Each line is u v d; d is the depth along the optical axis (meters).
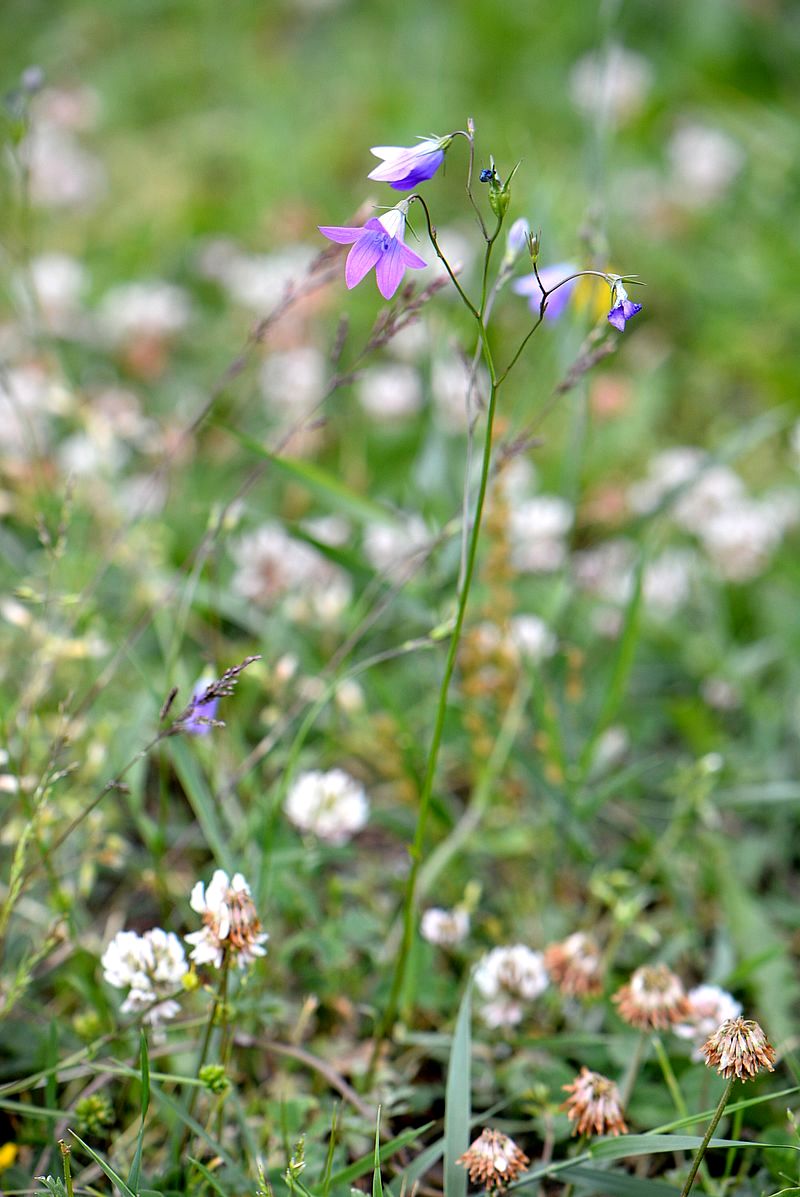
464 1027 0.88
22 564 1.11
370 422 1.28
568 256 1.26
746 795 1.03
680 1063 0.92
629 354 1.48
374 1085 0.92
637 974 0.90
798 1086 0.88
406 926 0.91
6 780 0.92
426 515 1.05
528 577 1.15
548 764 1.03
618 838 1.06
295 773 1.04
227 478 1.24
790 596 1.17
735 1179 0.89
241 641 1.12
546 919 0.99
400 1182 0.88
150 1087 0.87
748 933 0.98
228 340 1.44
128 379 1.41
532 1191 0.88
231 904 0.86
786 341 1.47
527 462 1.23
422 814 0.89
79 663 1.06
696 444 1.38
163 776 0.94
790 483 1.29
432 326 1.19
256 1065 0.94
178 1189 0.89
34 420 1.19
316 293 1.38
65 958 0.96
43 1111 0.88
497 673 1.06
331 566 1.12
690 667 1.12
